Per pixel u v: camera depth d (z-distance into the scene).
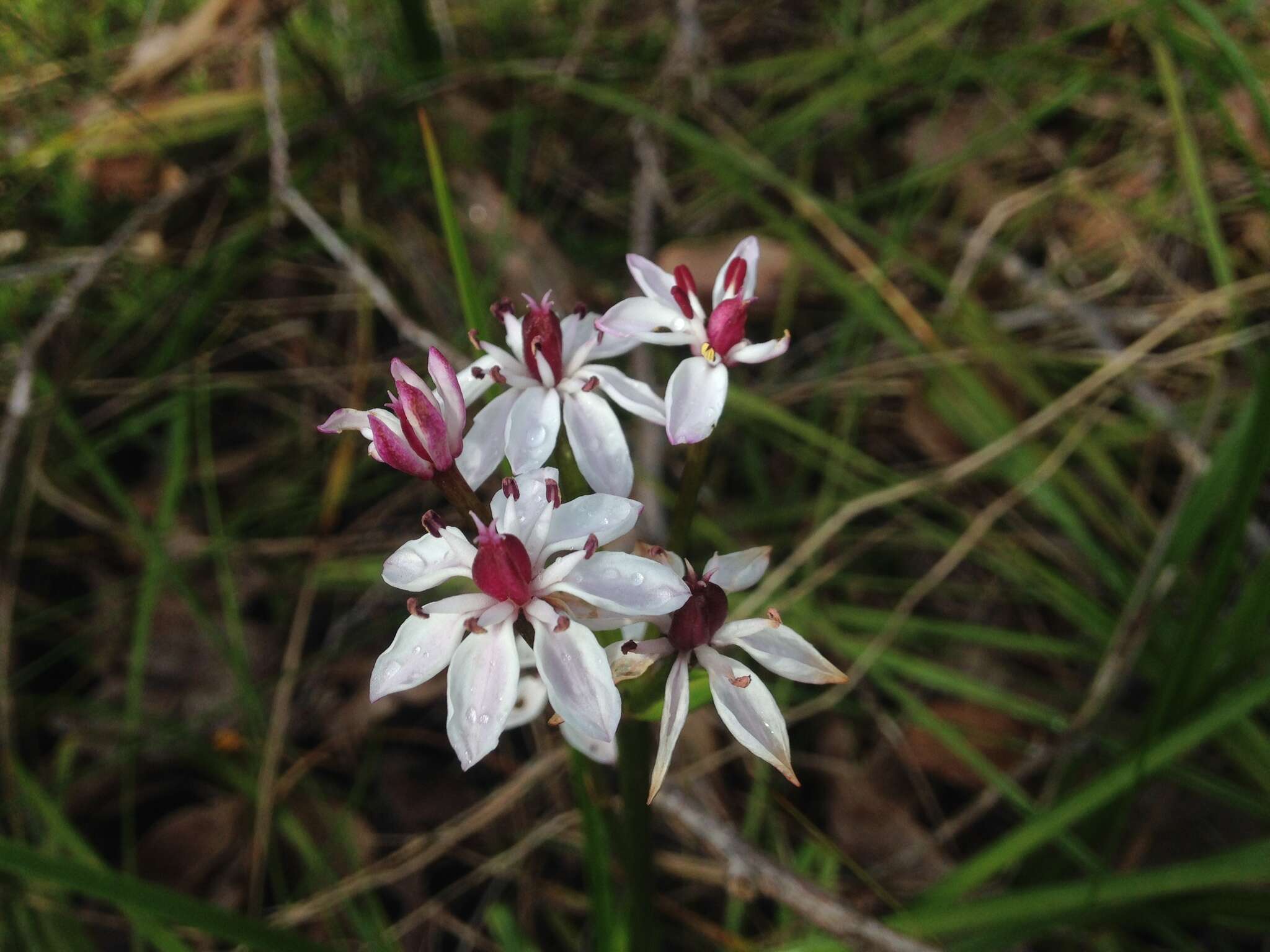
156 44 0.22
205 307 0.19
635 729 0.10
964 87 0.24
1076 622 0.17
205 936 0.15
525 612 0.08
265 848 0.15
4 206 0.21
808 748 0.16
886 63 0.23
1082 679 0.17
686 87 0.23
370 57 0.23
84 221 0.21
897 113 0.24
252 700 0.16
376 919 0.14
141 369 0.20
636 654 0.08
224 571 0.17
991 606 0.18
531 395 0.09
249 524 0.19
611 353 0.10
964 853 0.15
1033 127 0.22
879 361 0.20
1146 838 0.15
